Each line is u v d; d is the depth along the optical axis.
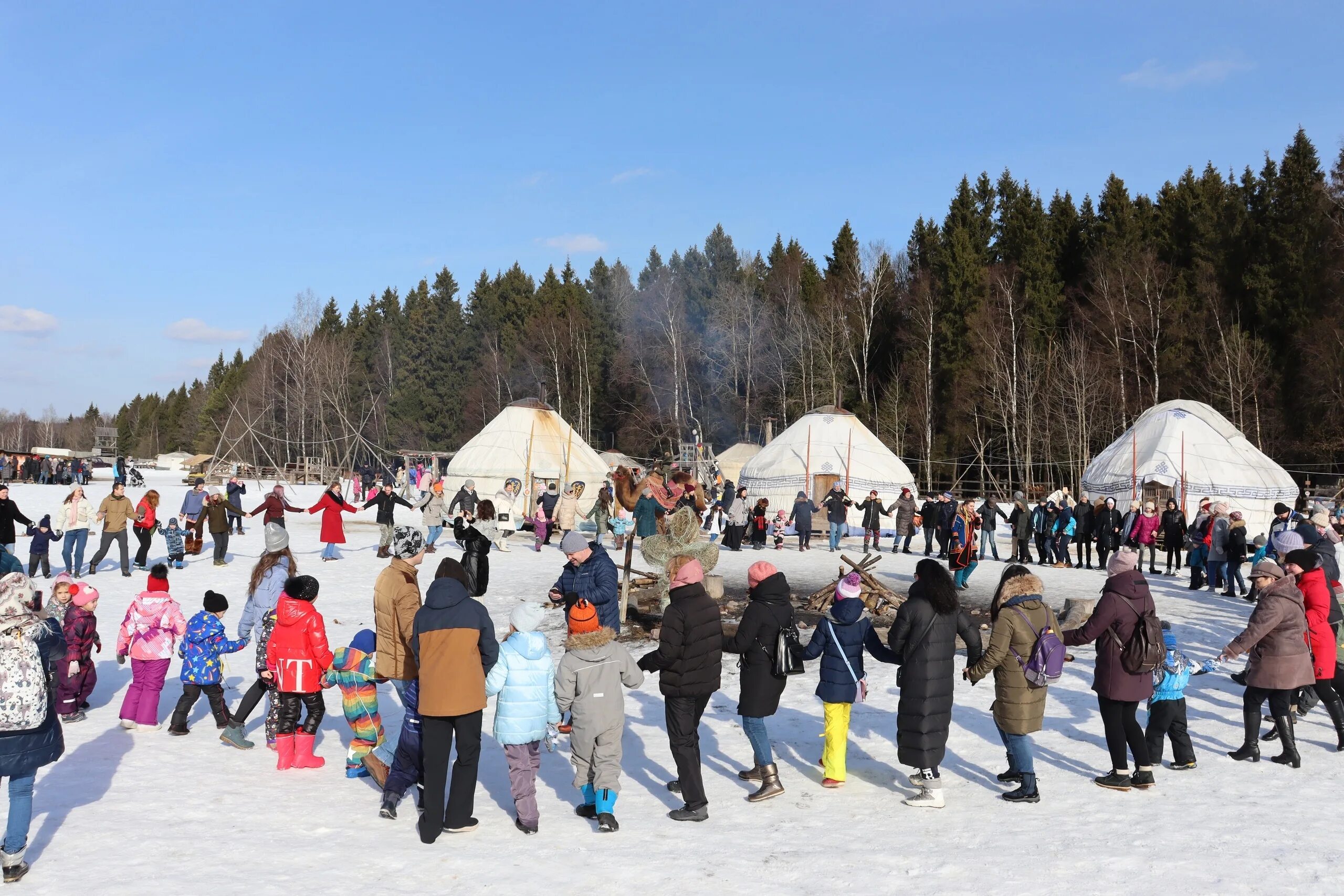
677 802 7.49
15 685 5.61
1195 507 34.50
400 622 7.01
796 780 8.09
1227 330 53.91
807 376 67.06
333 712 10.44
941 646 7.38
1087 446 54.69
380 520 23.28
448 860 6.12
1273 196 55.94
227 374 117.81
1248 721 8.66
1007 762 8.61
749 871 6.00
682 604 7.11
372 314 105.38
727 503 29.31
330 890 5.57
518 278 99.38
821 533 32.62
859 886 5.77
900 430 63.62
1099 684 7.78
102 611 15.89
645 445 76.94
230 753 8.62
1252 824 6.93
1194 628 15.31
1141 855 6.30
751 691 7.50
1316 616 8.90
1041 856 6.28
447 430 89.38
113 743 8.79
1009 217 73.75
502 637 13.77
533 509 35.28
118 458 49.53
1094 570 23.44
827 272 82.06
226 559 22.55
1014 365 58.16
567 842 6.52
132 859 5.96
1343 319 48.69
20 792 5.69
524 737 6.65
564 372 82.75
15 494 39.75
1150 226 64.44
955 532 19.89
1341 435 48.31
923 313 67.31
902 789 7.84
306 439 90.38
